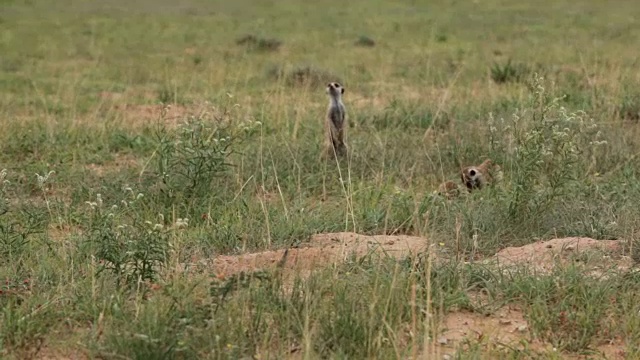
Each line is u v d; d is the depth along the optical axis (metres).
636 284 8.56
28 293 8.46
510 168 13.29
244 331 7.38
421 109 17.91
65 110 20.05
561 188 11.46
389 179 12.48
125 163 14.83
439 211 11.01
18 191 12.89
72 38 37.62
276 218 10.88
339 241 9.95
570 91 19.61
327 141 14.33
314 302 7.66
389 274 8.42
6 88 24.34
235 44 35.81
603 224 10.54
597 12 48.78
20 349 7.43
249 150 14.23
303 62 27.34
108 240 8.86
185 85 23.58
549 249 9.65
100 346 7.21
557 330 7.77
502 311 8.23
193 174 12.01
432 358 6.86
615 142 14.60
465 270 8.85
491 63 27.61
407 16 47.91
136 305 7.72
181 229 10.18
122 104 20.94
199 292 8.14
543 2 55.34
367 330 7.32
